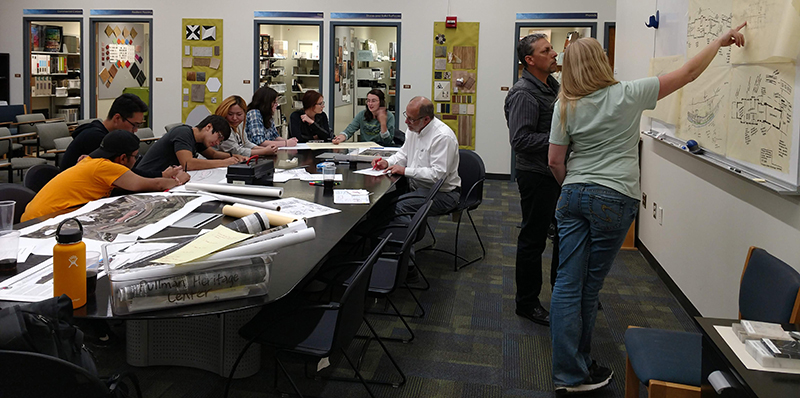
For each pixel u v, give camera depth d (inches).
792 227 89.7
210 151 196.7
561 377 101.6
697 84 135.1
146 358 111.0
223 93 394.0
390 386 107.3
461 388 107.3
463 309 145.9
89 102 405.7
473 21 365.7
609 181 92.5
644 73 197.9
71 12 399.2
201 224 101.7
